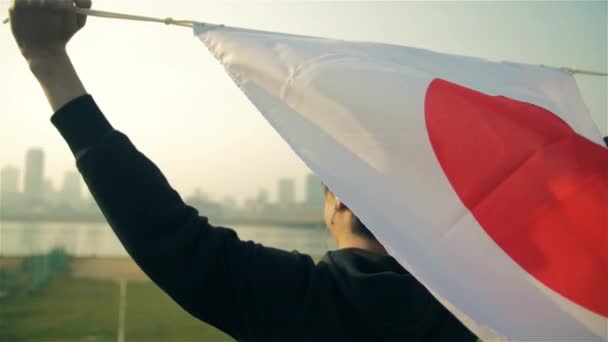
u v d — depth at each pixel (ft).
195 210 4.10
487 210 4.00
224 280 3.88
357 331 4.05
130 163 3.86
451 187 4.07
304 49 4.55
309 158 4.13
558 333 3.74
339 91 4.31
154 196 3.84
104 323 53.06
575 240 3.93
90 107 4.01
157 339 47.19
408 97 4.33
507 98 4.71
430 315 4.33
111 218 3.80
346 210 4.60
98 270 86.02
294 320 3.93
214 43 4.57
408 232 3.92
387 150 4.15
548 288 3.83
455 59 5.27
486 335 3.68
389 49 5.03
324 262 4.30
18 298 66.80
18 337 48.03
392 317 4.08
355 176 4.07
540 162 4.14
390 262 4.40
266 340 3.93
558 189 4.04
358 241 4.53
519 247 3.94
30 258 89.30
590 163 4.11
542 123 4.34
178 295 3.84
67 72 4.11
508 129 4.25
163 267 3.79
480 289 3.80
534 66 5.60
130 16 4.40
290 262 4.11
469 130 4.23
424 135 4.19
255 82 4.43
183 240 3.81
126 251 3.86
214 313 3.91
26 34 4.07
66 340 47.21
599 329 3.76
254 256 4.00
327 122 4.24
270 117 4.28
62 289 73.15
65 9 4.09
